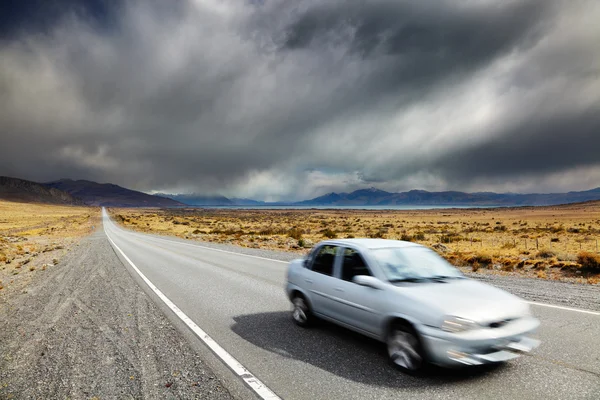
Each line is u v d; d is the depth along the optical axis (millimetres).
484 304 4547
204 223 78125
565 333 5949
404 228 53969
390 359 4812
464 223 71312
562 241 28031
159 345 5699
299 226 61219
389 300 4809
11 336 6426
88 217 109875
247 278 11969
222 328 6586
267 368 4766
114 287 10672
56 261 17031
